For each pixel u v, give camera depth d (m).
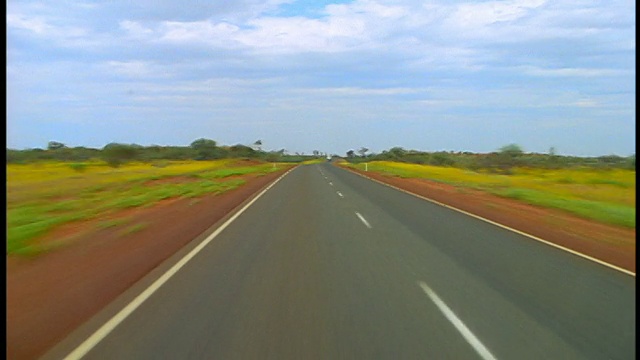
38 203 25.95
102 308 8.34
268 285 9.82
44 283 10.08
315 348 6.53
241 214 21.92
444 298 8.94
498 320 7.71
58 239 15.07
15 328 7.48
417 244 14.59
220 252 13.28
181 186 38.50
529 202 27.97
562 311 8.19
